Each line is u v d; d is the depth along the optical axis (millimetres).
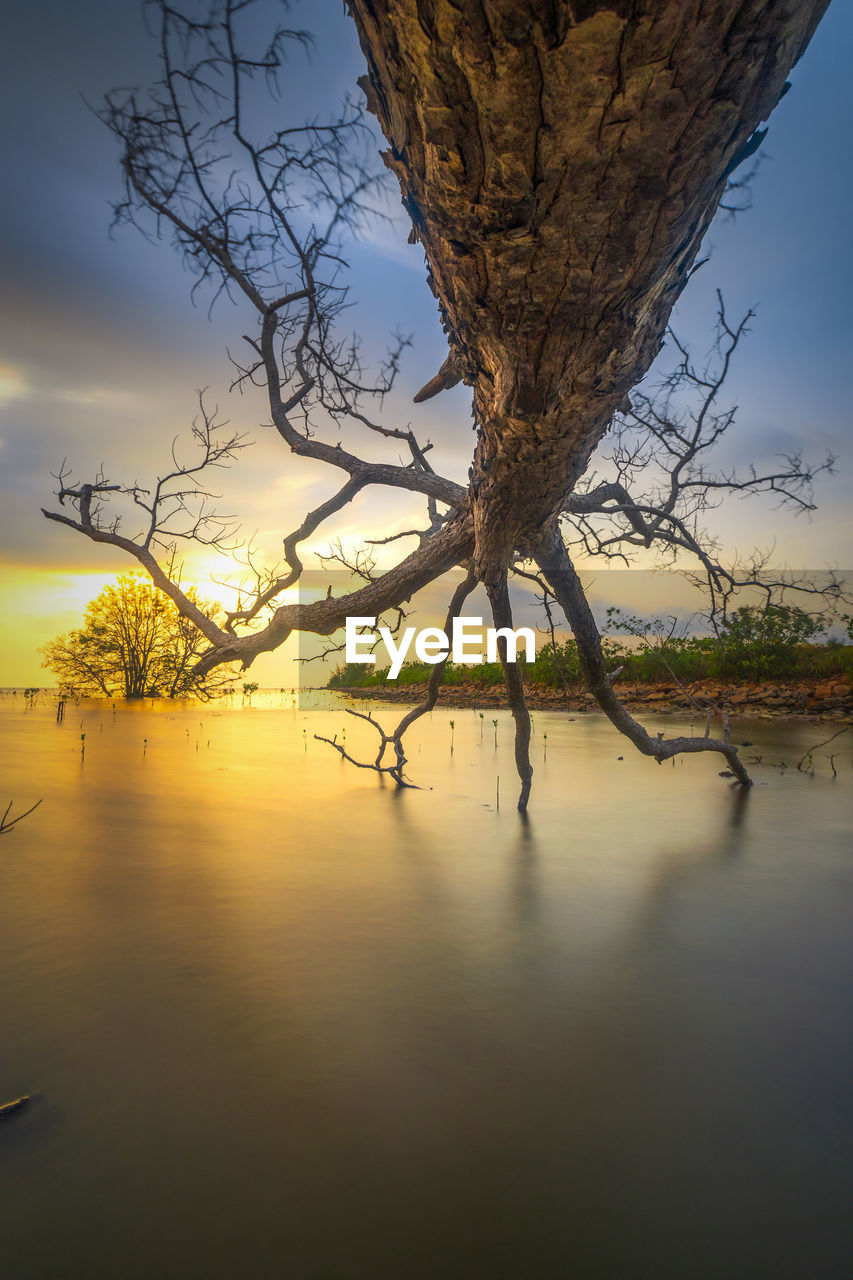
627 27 999
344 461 6230
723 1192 1801
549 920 3730
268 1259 1587
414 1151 1942
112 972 3016
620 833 5664
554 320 1810
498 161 1284
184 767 8891
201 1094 2174
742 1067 2363
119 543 6617
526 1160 1911
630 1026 2627
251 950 3270
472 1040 2514
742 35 1038
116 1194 1772
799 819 6168
